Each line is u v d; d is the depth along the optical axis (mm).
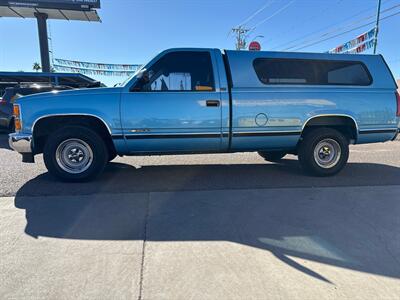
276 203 4344
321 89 5508
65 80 21406
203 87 5207
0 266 2785
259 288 2498
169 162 7027
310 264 2842
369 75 5734
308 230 3520
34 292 2439
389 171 6188
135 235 3385
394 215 3943
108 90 5094
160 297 2391
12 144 5051
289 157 7715
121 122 5074
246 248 3117
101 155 5227
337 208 4168
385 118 5723
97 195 4637
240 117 5285
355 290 2484
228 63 5309
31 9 28094
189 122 5184
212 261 2877
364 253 3039
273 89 5363
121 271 2717
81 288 2488
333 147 5746
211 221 3744
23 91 11414
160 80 5176
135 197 4555
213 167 6523
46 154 5156
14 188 4941
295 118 5441
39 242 3223
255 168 6438
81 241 3248
